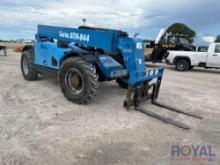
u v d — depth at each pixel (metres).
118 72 5.62
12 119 4.55
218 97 7.16
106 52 5.91
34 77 7.61
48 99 5.87
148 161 3.38
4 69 9.84
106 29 5.82
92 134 4.11
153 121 4.85
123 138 4.02
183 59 13.46
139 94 5.46
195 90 7.99
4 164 3.13
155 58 15.33
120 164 3.27
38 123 4.43
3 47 16.11
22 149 3.51
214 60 12.77
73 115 4.92
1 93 6.17
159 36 15.20
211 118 5.24
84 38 5.89
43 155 3.39
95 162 3.28
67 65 5.50
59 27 6.35
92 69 5.33
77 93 5.52
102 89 7.09
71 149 3.58
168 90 7.67
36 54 7.02
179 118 5.14
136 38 5.77
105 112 5.20
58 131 4.15
